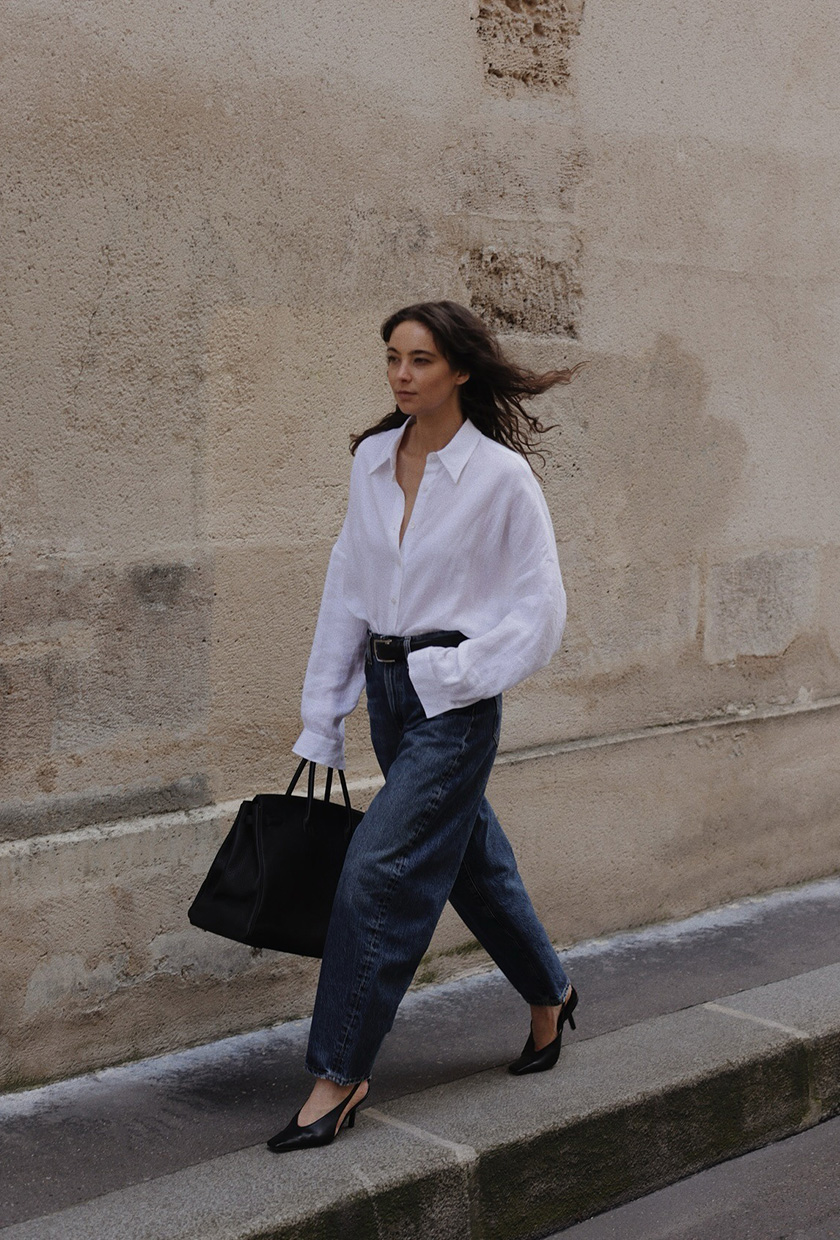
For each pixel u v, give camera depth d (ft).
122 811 9.75
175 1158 8.45
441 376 8.16
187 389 9.72
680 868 13.23
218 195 9.70
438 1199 8.27
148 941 9.88
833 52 13.48
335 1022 8.34
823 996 11.17
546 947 9.36
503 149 11.31
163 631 9.80
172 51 9.37
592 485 12.23
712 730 13.33
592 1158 9.05
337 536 10.62
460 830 8.55
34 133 8.84
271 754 10.48
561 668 12.23
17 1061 9.35
